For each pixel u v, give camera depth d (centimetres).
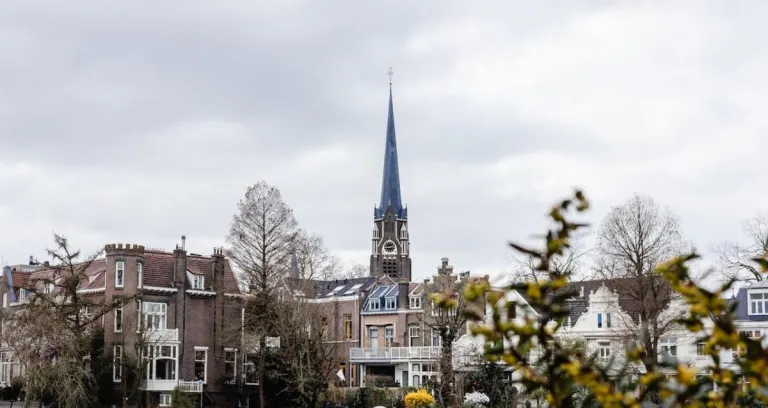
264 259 8219
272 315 7831
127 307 7762
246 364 8638
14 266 10219
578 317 8175
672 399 922
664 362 877
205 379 8362
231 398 8462
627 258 7194
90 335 7131
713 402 905
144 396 7781
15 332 6381
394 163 19988
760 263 1018
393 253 19700
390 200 19838
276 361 8175
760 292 7450
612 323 7856
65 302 7369
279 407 8406
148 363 7669
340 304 10744
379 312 10306
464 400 6150
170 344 8062
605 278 7762
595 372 852
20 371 7381
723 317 905
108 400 7506
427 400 6031
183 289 8288
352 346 10500
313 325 7775
